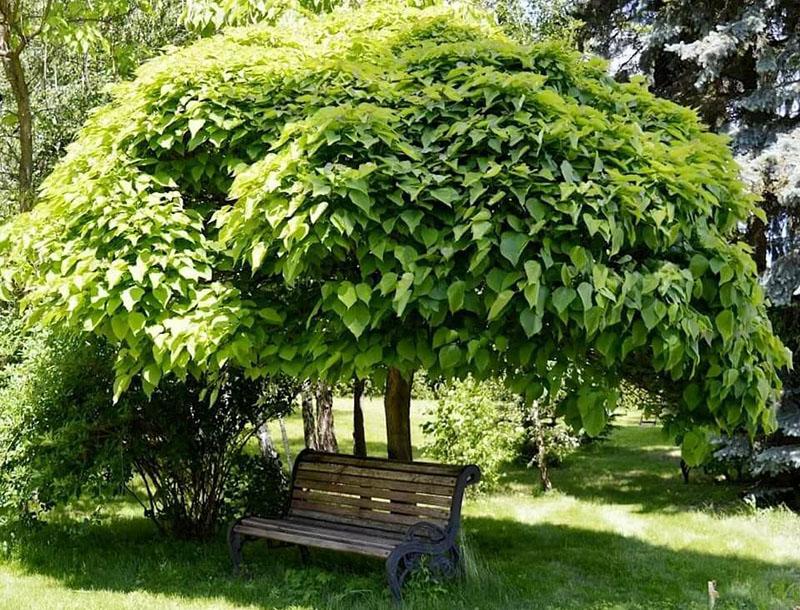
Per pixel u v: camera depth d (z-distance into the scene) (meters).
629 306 3.39
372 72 4.17
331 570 5.27
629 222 3.48
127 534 6.20
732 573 5.50
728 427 4.00
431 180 3.56
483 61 4.25
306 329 3.96
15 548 5.47
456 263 3.56
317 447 8.00
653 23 8.49
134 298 3.76
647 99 4.47
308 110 4.04
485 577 4.85
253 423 6.27
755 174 7.43
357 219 3.46
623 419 15.73
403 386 5.96
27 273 4.44
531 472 10.23
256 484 6.27
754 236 8.11
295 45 4.86
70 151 4.79
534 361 3.72
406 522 4.89
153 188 4.31
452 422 8.55
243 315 3.88
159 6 8.11
